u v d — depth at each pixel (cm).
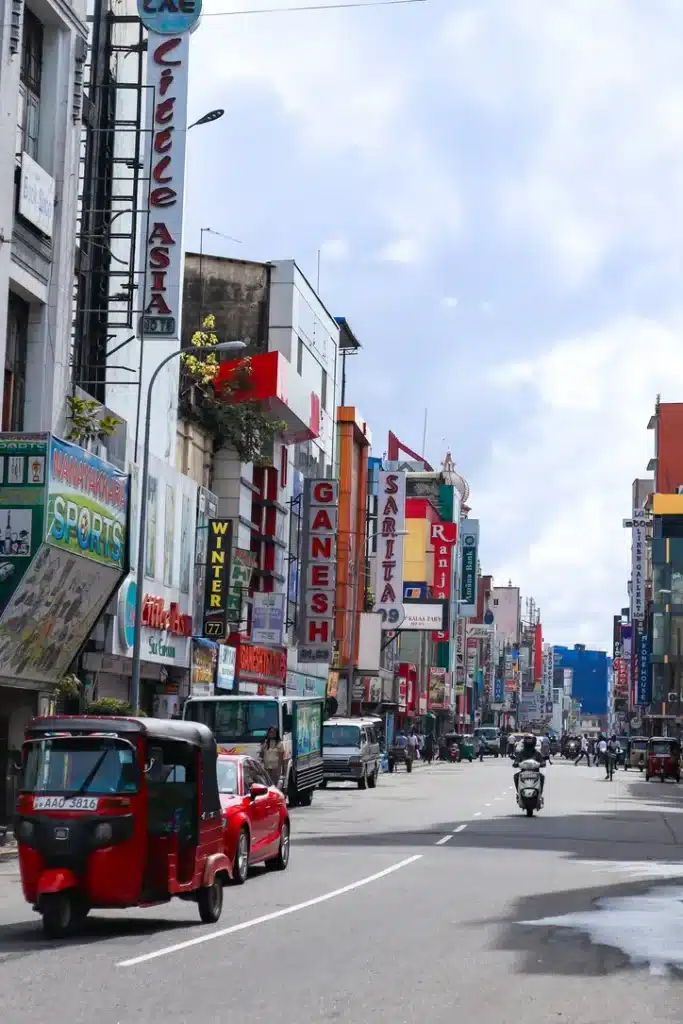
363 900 1817
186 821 1538
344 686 8212
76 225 3378
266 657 5850
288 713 3953
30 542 2706
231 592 4912
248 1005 1050
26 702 3122
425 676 12738
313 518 6500
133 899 1442
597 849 2778
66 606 3016
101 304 3672
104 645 3691
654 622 13150
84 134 3553
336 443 7969
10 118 2941
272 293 6406
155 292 3616
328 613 6481
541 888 1995
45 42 3238
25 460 2725
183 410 4919
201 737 1591
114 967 1237
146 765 1473
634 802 4859
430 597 11944
